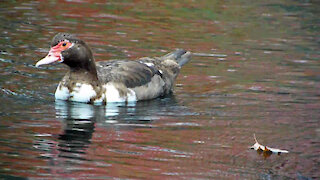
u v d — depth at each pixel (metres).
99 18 20.48
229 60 16.80
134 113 12.55
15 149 10.12
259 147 10.62
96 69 13.56
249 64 16.55
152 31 19.28
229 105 13.30
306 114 12.78
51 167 9.41
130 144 10.62
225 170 9.64
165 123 11.93
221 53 17.41
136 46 17.48
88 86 13.18
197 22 20.70
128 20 20.44
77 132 11.13
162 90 14.12
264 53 17.62
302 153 10.55
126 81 13.48
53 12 20.91
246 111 12.89
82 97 13.16
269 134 11.48
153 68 14.19
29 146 10.30
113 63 13.96
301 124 12.12
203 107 13.11
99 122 11.82
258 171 9.66
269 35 19.58
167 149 10.45
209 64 16.39
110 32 18.83
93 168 9.45
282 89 14.56
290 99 13.83
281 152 10.55
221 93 14.17
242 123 12.08
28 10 20.97
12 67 15.16
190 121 12.10
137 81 13.59
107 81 13.34
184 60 15.41
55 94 13.38
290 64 16.67
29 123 11.55
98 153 10.11
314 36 19.67
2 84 13.93
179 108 13.02
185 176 9.31
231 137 11.23
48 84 14.24
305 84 15.01
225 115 12.59
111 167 9.51
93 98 13.16
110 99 13.23
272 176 9.48
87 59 13.16
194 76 15.42
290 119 12.42
